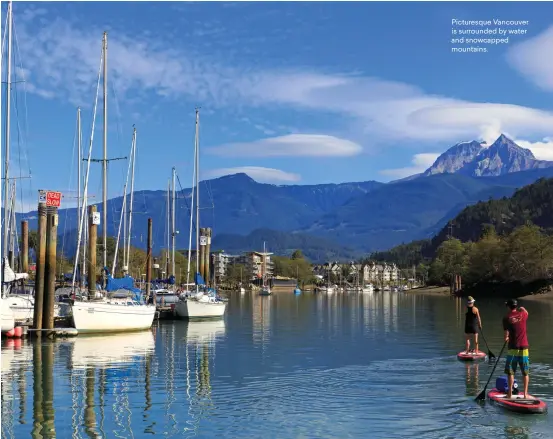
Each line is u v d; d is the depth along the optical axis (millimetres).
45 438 18734
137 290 53938
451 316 73312
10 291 54344
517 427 19234
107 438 18750
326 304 116062
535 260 147125
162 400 23469
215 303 64062
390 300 140500
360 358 34031
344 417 20828
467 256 191000
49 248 43344
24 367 30891
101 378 27906
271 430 19438
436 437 18422
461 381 26656
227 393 24688
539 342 40750
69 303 46750
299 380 27344
